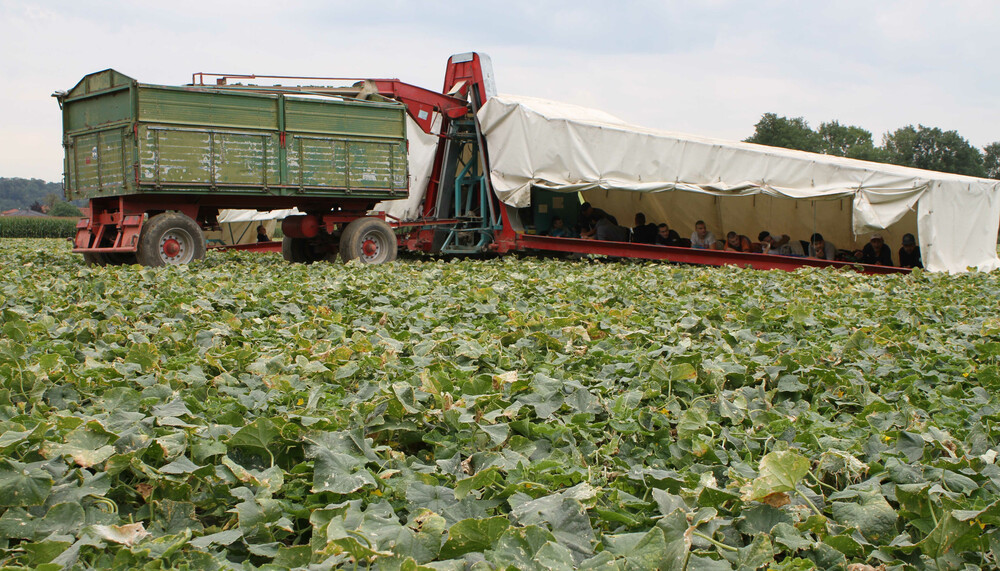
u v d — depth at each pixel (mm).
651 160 14539
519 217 15688
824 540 2250
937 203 13844
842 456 2809
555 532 2162
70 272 9969
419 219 17062
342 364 4164
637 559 2008
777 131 83625
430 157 16953
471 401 3285
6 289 7160
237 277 9203
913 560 2256
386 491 2523
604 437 3236
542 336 4871
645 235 16453
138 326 5113
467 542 2105
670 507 2355
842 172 14094
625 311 6051
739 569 2035
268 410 3338
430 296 7211
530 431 3186
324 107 12797
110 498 2445
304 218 13469
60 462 2451
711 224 18578
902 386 4203
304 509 2389
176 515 2355
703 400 3658
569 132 14328
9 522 2150
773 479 2398
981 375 4332
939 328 6281
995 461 2914
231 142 11773
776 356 4777
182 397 3344
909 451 2947
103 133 11398
